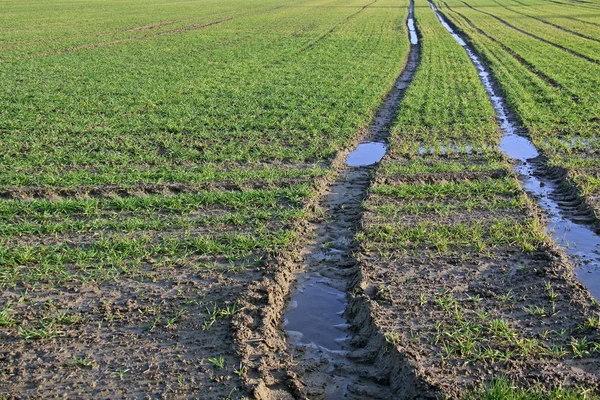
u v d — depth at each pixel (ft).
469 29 131.13
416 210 32.71
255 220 31.48
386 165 40.42
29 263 27.07
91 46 100.94
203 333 21.85
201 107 56.70
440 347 20.67
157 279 25.68
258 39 112.68
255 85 67.26
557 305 23.21
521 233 29.73
